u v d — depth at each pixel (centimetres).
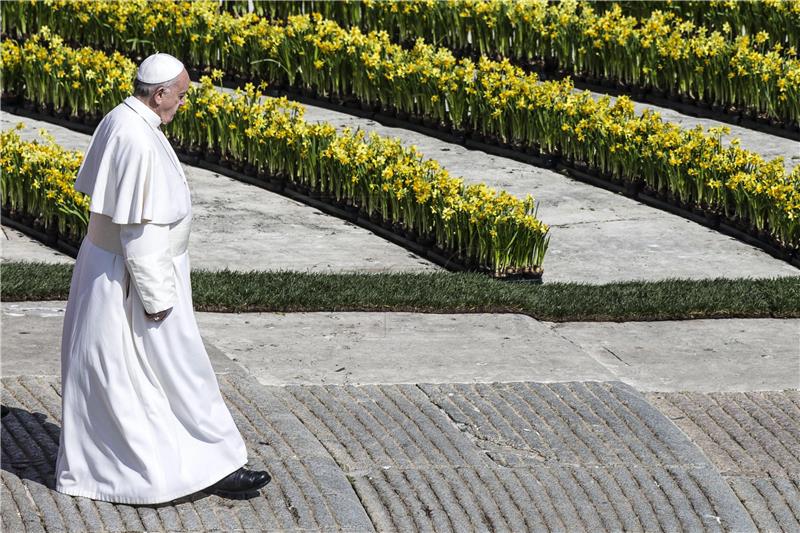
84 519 1714
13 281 2767
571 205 3806
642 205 3841
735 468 2053
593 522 1838
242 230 3519
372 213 3584
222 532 1714
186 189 1748
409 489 1889
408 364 2395
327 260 3278
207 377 1780
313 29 4900
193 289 2744
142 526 1716
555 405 2222
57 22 5419
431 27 5244
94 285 1723
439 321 2683
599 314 2788
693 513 1889
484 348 2506
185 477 1758
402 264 3275
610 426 2152
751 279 3098
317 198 3797
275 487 1848
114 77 4428
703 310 2830
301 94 4897
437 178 3394
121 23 5194
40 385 2162
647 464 2028
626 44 4800
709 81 4603
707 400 2311
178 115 4197
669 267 3297
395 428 2091
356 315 2705
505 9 5106
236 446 1814
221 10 5659
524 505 1867
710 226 3656
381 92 4616
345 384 2277
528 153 4238
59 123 4606
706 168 3656
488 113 4303
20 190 3469
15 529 1678
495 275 3120
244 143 4038
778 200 3391
